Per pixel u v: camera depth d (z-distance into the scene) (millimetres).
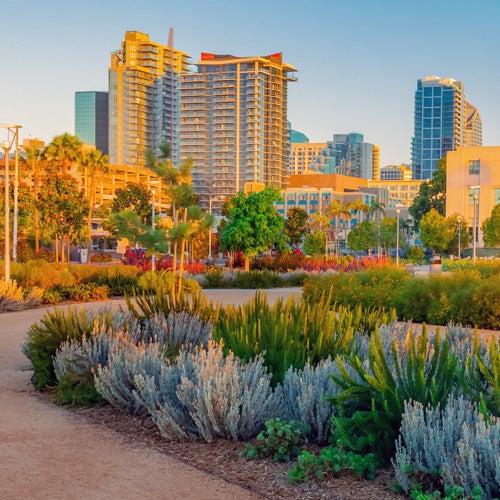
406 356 7172
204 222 15797
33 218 65812
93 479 5586
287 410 6773
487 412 5266
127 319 10695
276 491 5227
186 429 6664
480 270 28031
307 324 8516
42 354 9406
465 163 136000
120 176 175250
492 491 4773
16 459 6141
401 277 21688
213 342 8680
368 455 5473
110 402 7855
